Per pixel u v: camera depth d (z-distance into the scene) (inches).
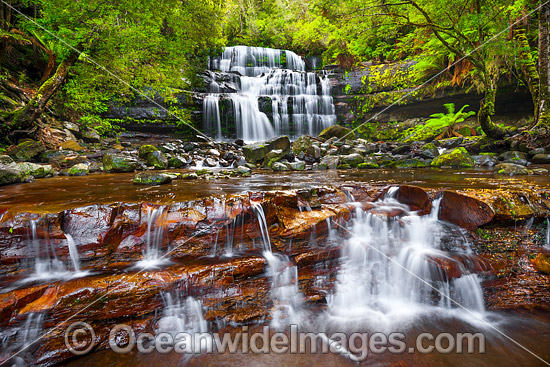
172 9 447.8
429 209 162.2
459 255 138.3
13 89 415.5
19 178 215.6
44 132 395.5
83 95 450.6
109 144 478.9
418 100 684.7
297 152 443.5
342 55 815.1
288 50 940.0
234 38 935.0
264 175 280.4
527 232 147.4
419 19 466.9
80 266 115.0
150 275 106.0
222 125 631.2
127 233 123.9
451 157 354.9
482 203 143.8
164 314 105.5
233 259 123.2
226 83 718.5
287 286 126.6
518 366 89.9
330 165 366.6
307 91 785.6
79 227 117.4
